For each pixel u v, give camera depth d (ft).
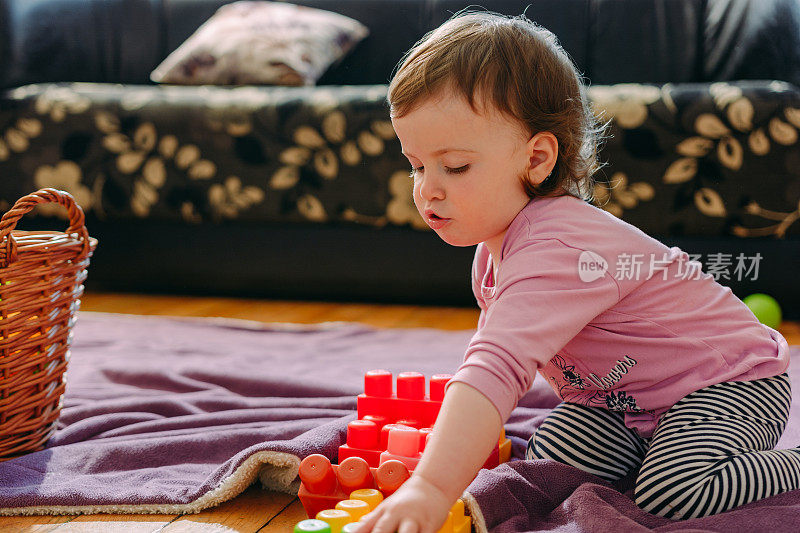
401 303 7.14
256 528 2.56
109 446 3.07
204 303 7.09
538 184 2.66
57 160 7.04
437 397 3.02
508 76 2.51
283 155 6.75
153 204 6.98
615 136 6.16
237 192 6.85
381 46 8.48
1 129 7.10
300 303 7.13
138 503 2.66
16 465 2.91
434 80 2.48
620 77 7.93
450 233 2.67
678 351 2.76
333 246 6.85
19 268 2.92
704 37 7.73
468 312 6.72
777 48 6.95
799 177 5.94
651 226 6.23
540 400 3.83
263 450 2.76
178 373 4.25
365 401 3.07
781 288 6.10
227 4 8.82
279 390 4.02
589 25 8.09
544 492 2.69
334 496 2.51
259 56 7.95
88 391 4.00
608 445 2.92
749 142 5.97
